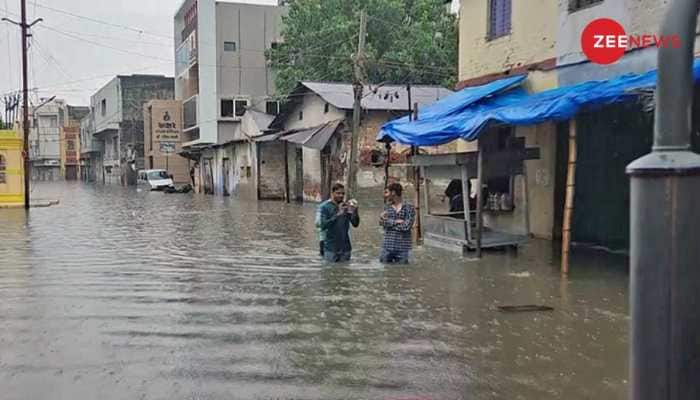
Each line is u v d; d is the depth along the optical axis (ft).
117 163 229.45
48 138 322.75
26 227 62.34
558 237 42.57
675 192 6.24
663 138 6.48
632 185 6.56
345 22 108.17
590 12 37.88
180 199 119.65
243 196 123.75
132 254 42.11
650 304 6.35
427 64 107.14
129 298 27.86
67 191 166.09
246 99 148.15
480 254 37.58
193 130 158.71
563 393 16.21
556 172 42.42
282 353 19.79
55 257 40.81
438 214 43.96
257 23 149.07
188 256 40.88
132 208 91.71
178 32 176.24
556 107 30.53
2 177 96.63
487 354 19.47
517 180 45.57
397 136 43.45
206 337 21.63
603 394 16.10
